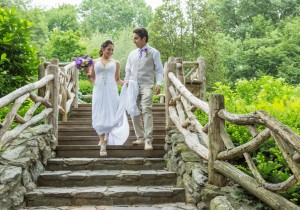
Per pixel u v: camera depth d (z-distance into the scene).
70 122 6.99
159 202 4.68
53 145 5.85
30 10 30.11
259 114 3.39
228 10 29.95
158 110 8.21
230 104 6.96
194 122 4.96
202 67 8.91
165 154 5.84
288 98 7.50
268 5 28.41
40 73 8.41
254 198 3.73
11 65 6.33
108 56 5.96
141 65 5.96
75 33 20.91
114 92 5.88
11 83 6.33
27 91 4.96
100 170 5.51
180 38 18.62
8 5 27.00
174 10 18.61
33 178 4.98
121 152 5.92
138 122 6.00
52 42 20.55
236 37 27.25
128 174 5.14
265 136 3.34
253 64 23.00
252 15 28.77
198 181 4.29
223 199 3.78
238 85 8.87
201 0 19.00
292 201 3.41
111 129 5.81
